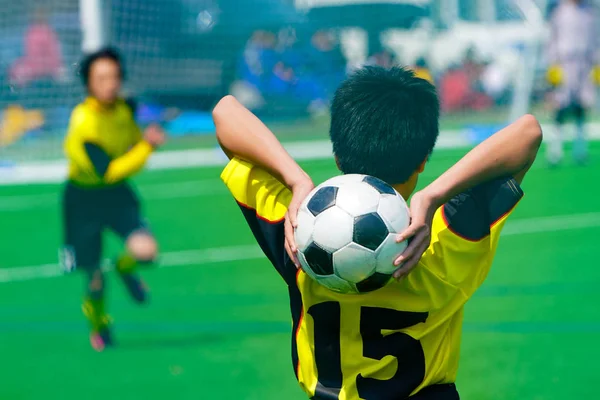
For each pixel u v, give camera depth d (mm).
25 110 21219
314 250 3379
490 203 3627
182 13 23016
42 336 9344
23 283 11727
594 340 8523
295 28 24875
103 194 8930
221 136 3916
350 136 3645
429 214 3385
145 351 8711
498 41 26734
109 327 8922
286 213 3611
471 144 24281
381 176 3650
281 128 25016
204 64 23703
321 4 25031
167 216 16062
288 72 24891
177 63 23141
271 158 3723
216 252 13031
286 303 10227
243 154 3840
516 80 25219
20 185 20344
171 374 8031
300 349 3840
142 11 22188
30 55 20953
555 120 19672
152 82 22672
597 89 28188
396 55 26109
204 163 22359
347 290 3451
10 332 9500
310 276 3514
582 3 19406
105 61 9008
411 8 25328
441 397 3758
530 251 12305
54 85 21109
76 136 8836
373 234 3303
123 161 8797
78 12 20781
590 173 18828
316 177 19438
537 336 8680
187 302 10391
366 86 3666
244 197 3883
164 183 19875
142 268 12102
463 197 3627
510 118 25797
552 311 9484
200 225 15148
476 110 27266
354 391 3719
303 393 7477
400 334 3680
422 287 3621
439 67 26797
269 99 24844
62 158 21391
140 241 9000
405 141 3598
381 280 3395
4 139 21297
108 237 14742
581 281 10672
